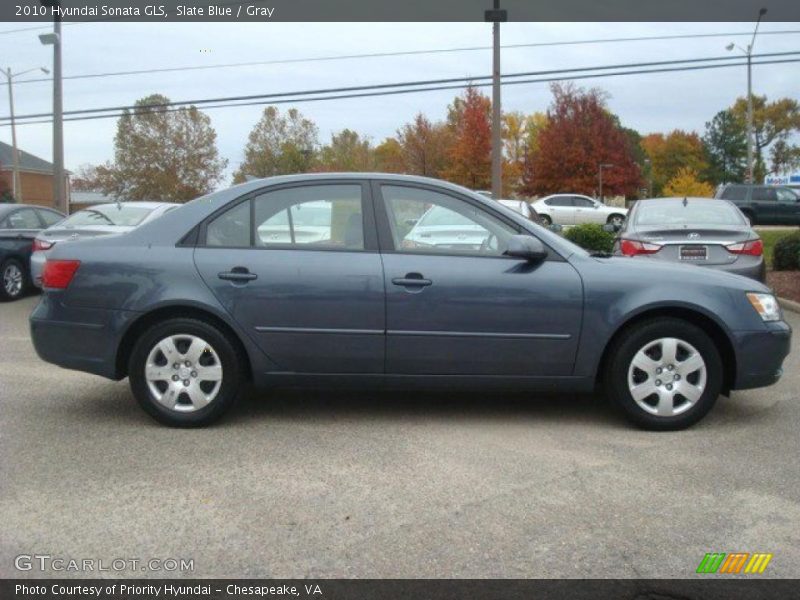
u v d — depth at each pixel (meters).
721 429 5.46
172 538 3.73
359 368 5.37
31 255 11.56
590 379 5.39
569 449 5.01
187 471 4.59
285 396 6.30
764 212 28.84
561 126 46.84
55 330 5.41
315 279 5.30
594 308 5.30
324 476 4.52
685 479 4.49
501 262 5.35
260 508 4.07
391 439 5.20
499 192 19.91
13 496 4.21
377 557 3.56
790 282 12.27
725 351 5.51
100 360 5.39
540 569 3.46
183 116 62.72
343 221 5.45
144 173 62.19
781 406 6.07
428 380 5.39
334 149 65.94
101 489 4.31
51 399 6.20
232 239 5.44
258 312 5.30
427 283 5.27
